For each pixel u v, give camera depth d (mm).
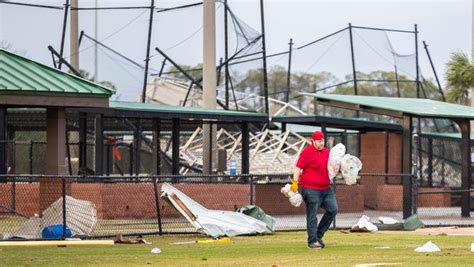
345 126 98812
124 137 111125
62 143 64438
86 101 62625
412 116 79625
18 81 61000
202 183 77125
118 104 79000
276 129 115250
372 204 96875
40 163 101375
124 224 63656
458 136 106000
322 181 47219
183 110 80562
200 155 101375
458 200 101375
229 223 57656
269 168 97938
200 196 76875
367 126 97312
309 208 47375
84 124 79375
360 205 90375
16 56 63375
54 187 64438
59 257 43594
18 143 85000
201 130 102250
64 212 53812
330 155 47344
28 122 88812
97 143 76312
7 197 69812
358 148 102938
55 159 64125
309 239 47719
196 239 55875
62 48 92000
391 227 65000
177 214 73125
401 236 57531
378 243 51656
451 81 109875
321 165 47219
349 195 89375
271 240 54469
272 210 81375
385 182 97312
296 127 119000
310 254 44250
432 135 104375
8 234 56188
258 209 60375
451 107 84562
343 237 56625
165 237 57406
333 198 47656
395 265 38219
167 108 80625
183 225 64375
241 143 93062
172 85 109750
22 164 101375
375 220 72312
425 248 45312
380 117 141875
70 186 65062
